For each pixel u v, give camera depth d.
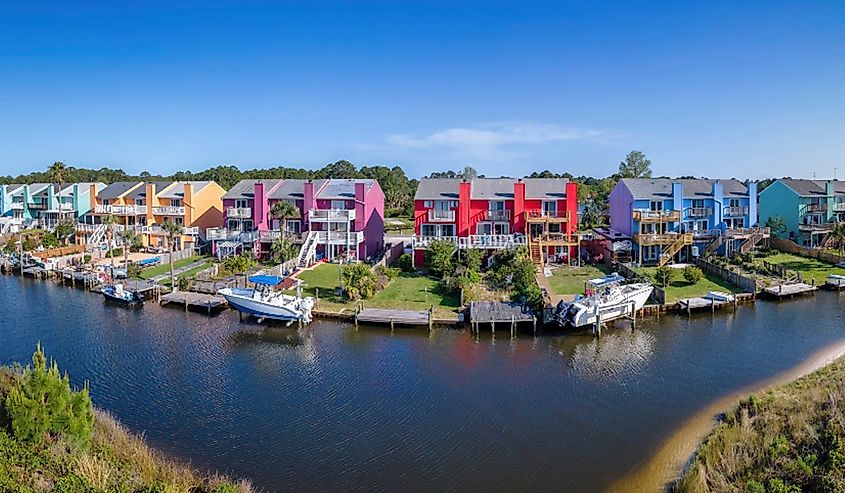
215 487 21.11
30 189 103.00
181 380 34.41
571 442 26.47
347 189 73.50
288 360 37.84
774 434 23.88
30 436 21.80
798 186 78.25
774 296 51.97
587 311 42.47
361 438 26.98
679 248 63.69
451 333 43.25
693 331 43.31
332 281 56.56
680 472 23.69
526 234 63.66
